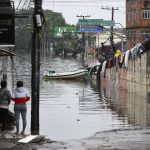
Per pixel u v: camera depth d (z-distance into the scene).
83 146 22.83
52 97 58.34
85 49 191.75
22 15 26.97
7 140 23.91
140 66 62.44
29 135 26.02
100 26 96.62
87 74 102.81
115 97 60.19
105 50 128.00
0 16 23.86
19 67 134.38
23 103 28.08
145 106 48.75
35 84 28.22
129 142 24.38
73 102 52.41
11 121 32.28
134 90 66.12
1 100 28.16
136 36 125.81
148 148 22.36
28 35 93.44
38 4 27.52
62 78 102.25
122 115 40.62
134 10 130.75
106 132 29.17
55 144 23.27
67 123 35.22
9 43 24.56
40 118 38.09
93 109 45.38
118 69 76.75
